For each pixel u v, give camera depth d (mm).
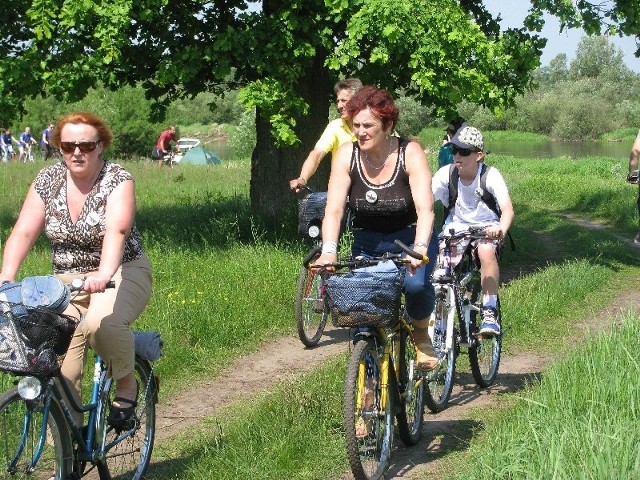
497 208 6793
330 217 5156
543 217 20172
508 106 13391
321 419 5941
